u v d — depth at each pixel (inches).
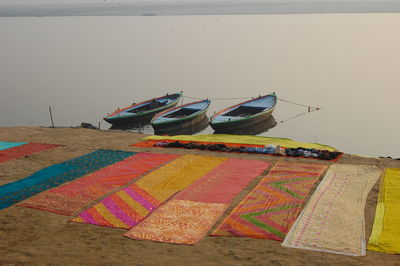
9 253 362.0
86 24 5693.9
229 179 531.2
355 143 1129.4
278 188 496.1
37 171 577.3
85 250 366.6
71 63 2458.2
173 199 471.5
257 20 5585.6
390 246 360.2
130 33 4116.6
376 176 526.9
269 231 394.6
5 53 2908.5
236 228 401.7
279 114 1405.0
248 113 1294.3
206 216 428.5
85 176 553.6
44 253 361.4
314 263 337.7
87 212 444.5
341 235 382.6
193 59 2463.1
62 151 676.1
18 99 1680.6
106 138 768.9
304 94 1621.6
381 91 1617.9
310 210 434.0
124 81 1963.6
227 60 2389.3
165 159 619.8
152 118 1275.8
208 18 6609.3
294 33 3582.7
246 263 339.9
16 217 435.8
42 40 3671.3
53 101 1649.9
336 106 1457.9
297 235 385.1
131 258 351.3
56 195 489.7
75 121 1412.4
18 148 698.8
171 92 1739.7
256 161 599.2
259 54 2544.3
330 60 2251.5
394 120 1298.0
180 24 5216.5
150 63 2383.1
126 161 615.5
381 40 2893.7
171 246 372.2
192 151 661.9
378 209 434.0
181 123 1232.2
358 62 2160.4
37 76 2113.7
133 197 480.1
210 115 1421.0
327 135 1194.6
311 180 519.8
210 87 1797.5
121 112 1350.9
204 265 337.7
